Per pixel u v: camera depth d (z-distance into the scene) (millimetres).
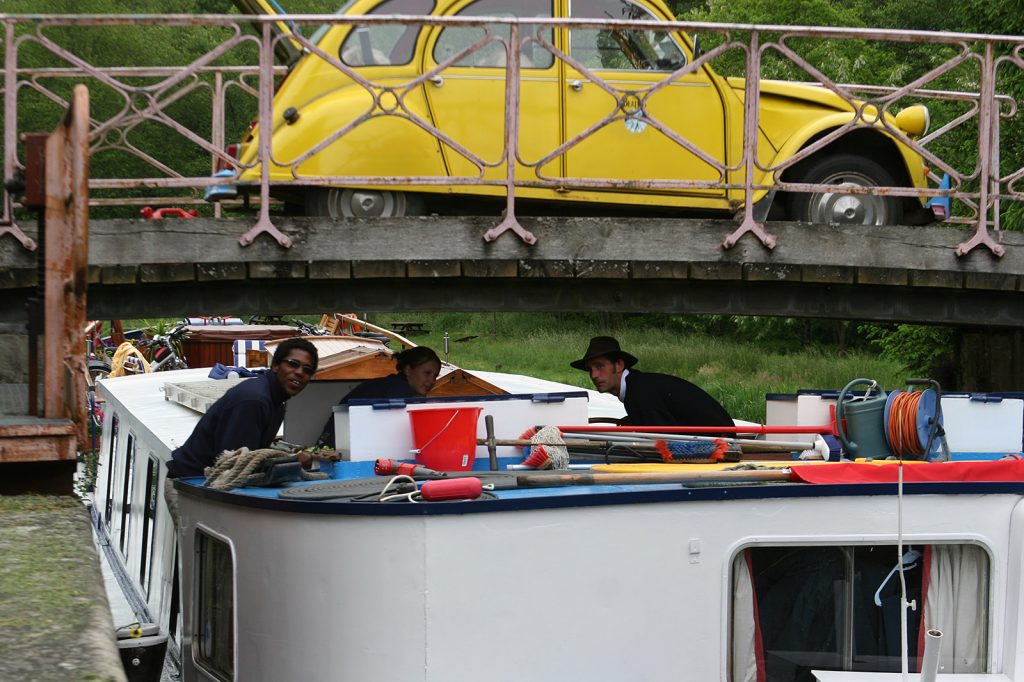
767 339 62906
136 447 14930
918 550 8367
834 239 12859
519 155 12961
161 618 12148
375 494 7891
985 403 10578
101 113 71438
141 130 71500
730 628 8031
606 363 11555
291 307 12891
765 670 8125
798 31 12273
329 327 30469
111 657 4668
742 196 14289
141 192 69750
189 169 73125
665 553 7875
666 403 11203
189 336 30031
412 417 9453
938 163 13000
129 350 27109
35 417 8594
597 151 13891
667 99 14117
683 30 12133
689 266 12719
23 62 75312
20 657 4621
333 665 7656
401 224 12273
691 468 8906
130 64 79625
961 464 8422
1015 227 29297
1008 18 29078
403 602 7465
